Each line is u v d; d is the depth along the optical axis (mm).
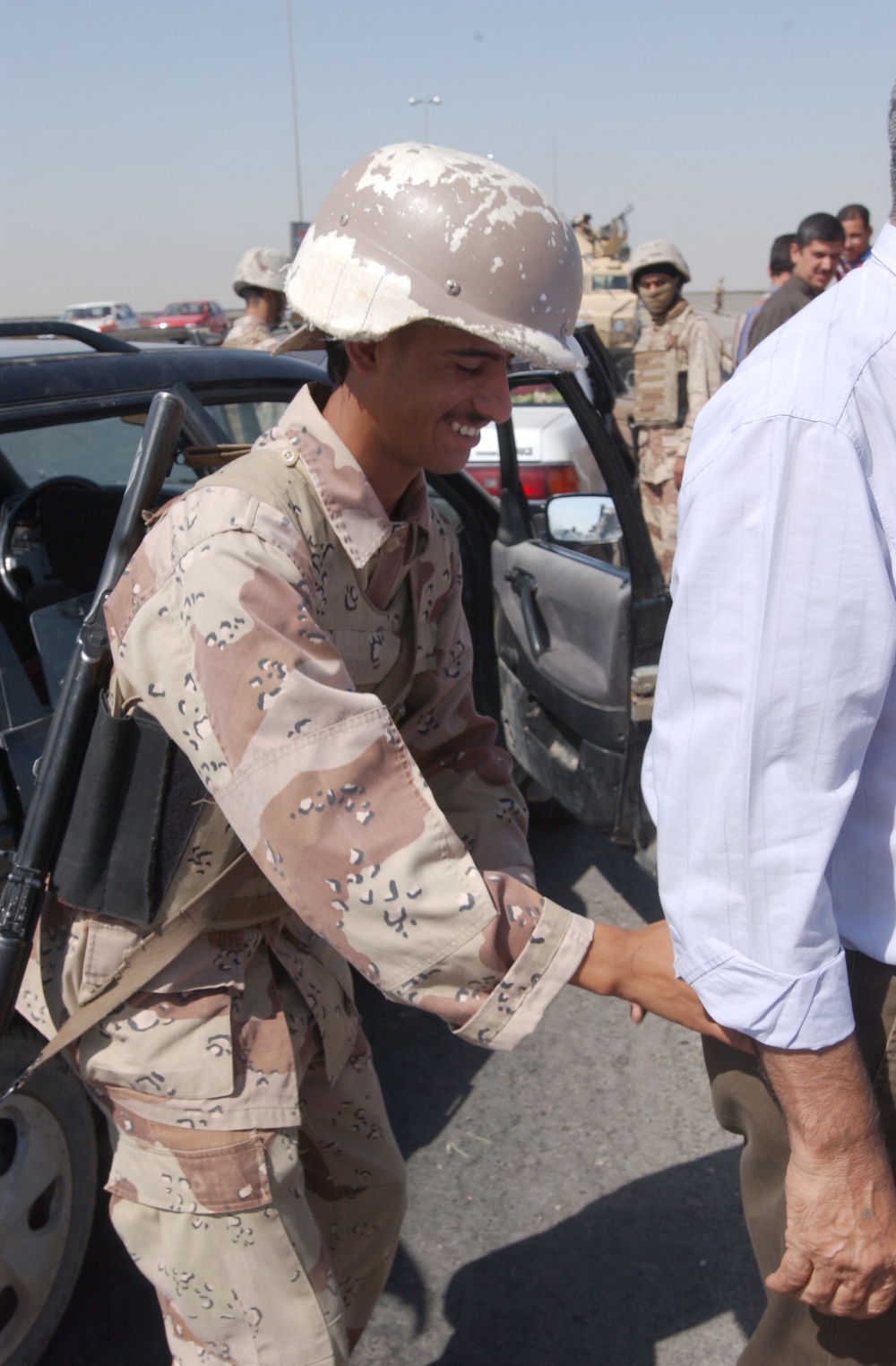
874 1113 1078
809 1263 1087
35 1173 1729
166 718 1121
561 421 3248
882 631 990
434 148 1145
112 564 1239
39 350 2170
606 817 2752
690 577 1045
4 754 1756
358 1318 1609
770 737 1003
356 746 1056
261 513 1113
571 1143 2416
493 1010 1087
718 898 1046
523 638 3102
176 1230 1250
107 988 1239
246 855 1218
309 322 1136
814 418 989
